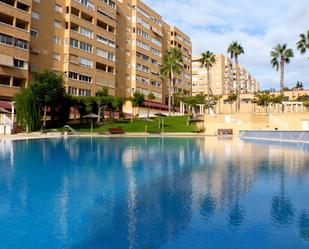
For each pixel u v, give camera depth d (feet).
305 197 31.53
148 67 281.33
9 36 150.41
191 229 22.63
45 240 20.56
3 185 36.06
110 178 40.63
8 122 130.00
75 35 194.39
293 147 90.74
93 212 26.25
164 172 45.75
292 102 228.22
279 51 230.48
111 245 19.93
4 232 21.84
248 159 61.36
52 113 162.20
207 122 183.32
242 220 24.54
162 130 165.78
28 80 160.97
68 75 189.06
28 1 160.56
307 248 19.60
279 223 23.91
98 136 134.21
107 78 222.69
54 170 46.70
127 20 260.21
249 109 280.31
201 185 36.78
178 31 341.82
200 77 433.07
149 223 23.76
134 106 212.02
